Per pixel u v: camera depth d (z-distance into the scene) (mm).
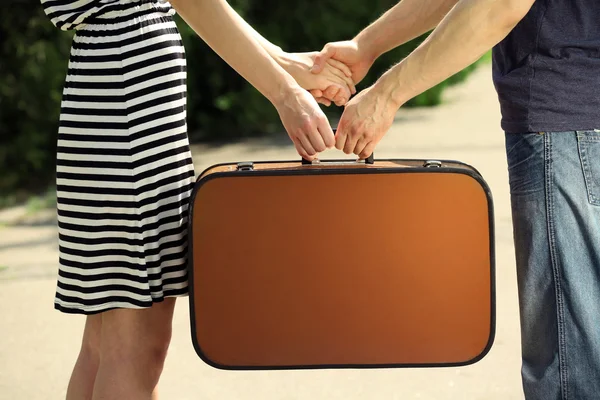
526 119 2352
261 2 11117
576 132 2309
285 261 2488
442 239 2477
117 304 2492
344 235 2477
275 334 2521
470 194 2455
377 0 11312
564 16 2291
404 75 2447
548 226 2342
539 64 2322
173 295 2529
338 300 2504
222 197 2457
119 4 2396
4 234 6547
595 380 2344
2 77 8367
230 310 2510
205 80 10555
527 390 2424
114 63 2396
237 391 3672
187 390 3689
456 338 2521
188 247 2469
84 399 2713
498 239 5629
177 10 2545
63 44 8500
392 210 2463
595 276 2330
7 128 8578
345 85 3027
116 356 2545
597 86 2295
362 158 2641
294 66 3014
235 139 10406
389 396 3576
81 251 2477
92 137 2426
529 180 2363
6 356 4148
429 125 10711
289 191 2459
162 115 2432
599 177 2311
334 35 11203
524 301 2404
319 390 3660
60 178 2486
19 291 5113
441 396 3564
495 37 2281
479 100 13148
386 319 2512
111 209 2445
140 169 2422
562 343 2352
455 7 2309
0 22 8273
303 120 2570
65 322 4613
